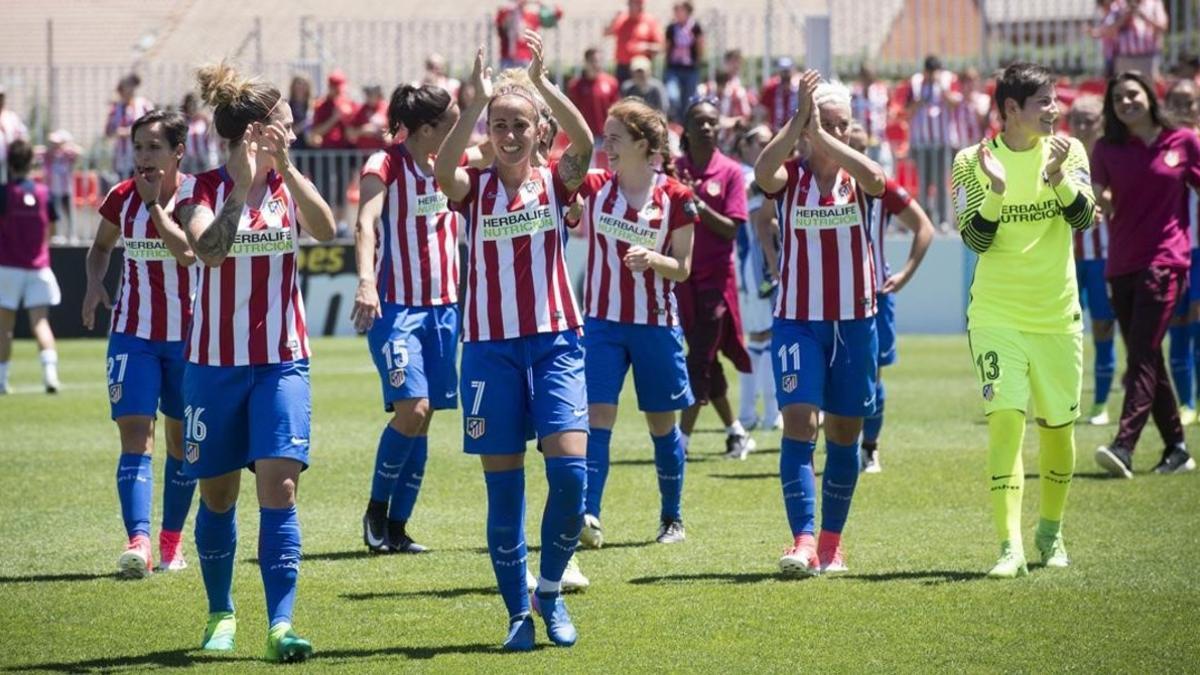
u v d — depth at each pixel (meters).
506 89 25.05
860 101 85.19
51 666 23.09
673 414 32.56
